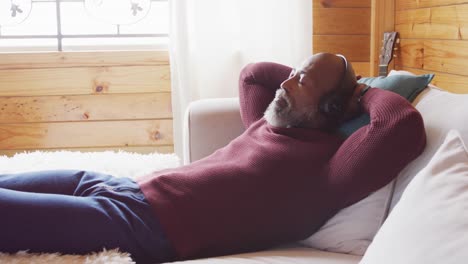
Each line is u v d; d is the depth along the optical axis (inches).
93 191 54.4
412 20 89.4
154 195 53.9
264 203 53.9
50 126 109.7
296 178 54.2
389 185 52.0
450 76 76.5
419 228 33.5
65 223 48.8
